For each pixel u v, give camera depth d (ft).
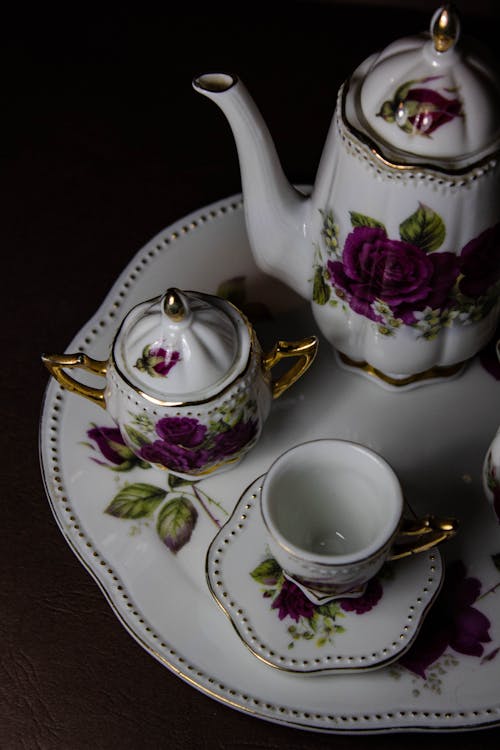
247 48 2.43
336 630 1.83
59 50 2.43
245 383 1.82
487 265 1.84
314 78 2.39
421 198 1.77
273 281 2.12
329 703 1.81
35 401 2.10
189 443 1.85
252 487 1.90
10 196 2.29
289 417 2.02
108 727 1.88
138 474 1.97
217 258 2.14
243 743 1.86
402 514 1.75
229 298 2.11
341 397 2.04
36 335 2.16
